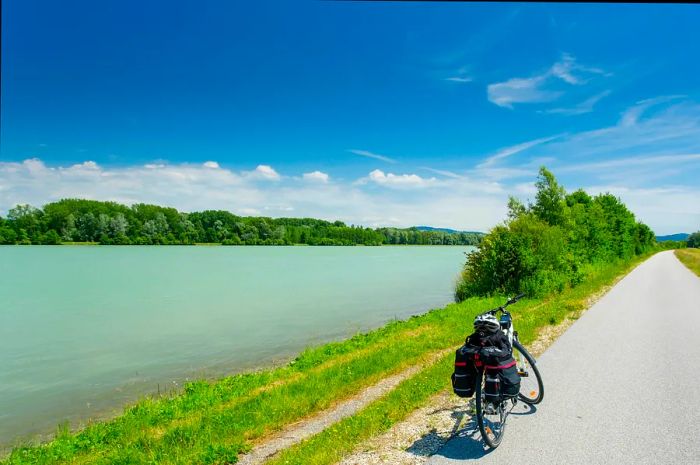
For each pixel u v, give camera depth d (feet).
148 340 58.49
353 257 325.01
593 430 19.07
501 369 16.88
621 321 44.98
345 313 76.23
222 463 18.84
